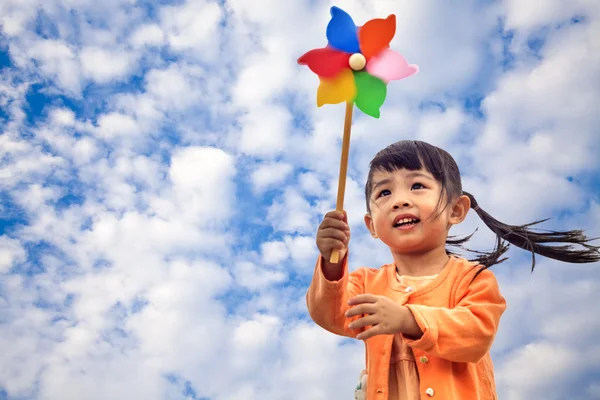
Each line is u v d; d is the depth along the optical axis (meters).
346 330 1.78
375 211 1.89
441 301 1.75
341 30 1.66
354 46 1.67
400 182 1.87
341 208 1.71
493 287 1.73
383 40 1.66
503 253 2.01
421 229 1.83
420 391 1.66
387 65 1.68
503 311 1.72
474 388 1.67
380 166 1.90
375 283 1.88
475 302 1.70
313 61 1.67
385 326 1.58
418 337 1.61
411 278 1.84
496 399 1.74
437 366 1.67
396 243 1.85
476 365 1.73
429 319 1.61
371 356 1.76
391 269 1.89
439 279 1.79
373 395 1.71
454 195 1.93
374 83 1.68
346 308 1.76
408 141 1.94
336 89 1.67
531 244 2.01
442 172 1.89
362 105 1.67
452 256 1.91
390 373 1.74
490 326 1.67
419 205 1.84
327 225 1.71
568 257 2.01
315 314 1.78
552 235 2.01
